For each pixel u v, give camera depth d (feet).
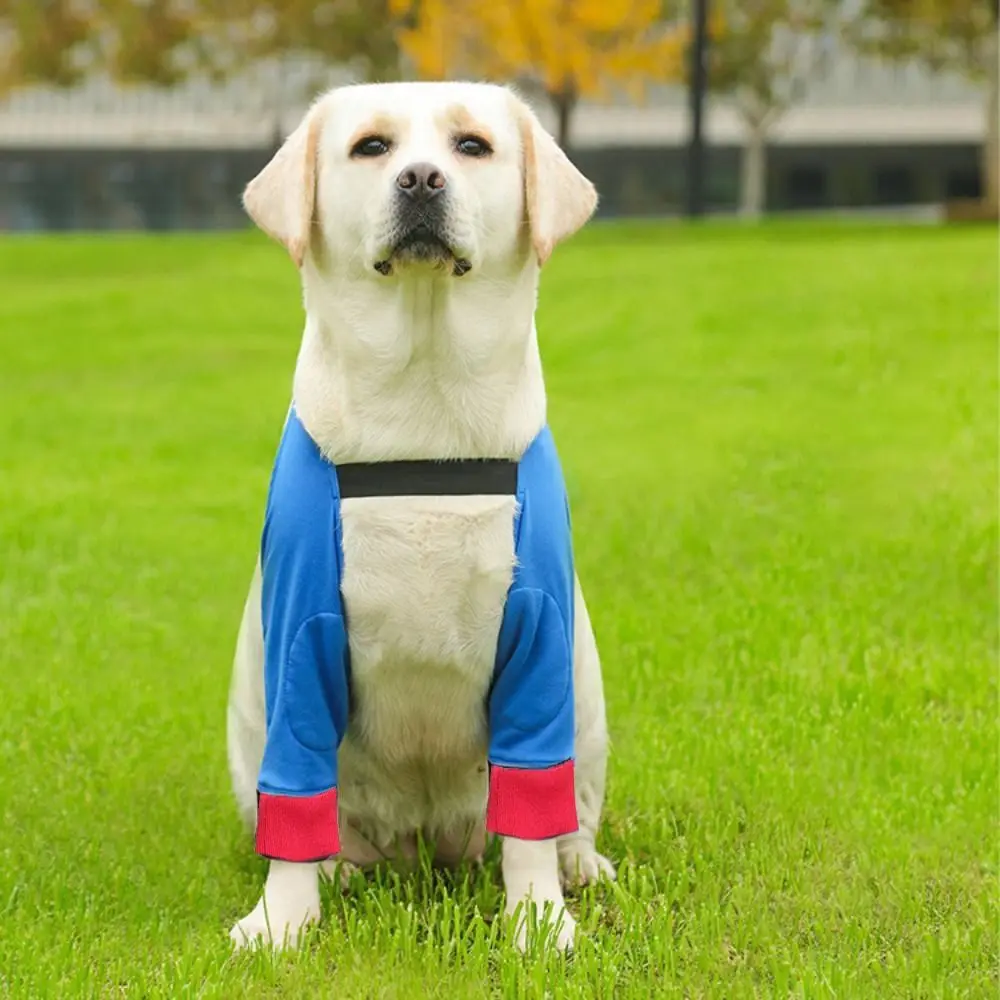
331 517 20.97
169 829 26.32
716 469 50.01
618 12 167.53
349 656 21.63
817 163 239.09
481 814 24.21
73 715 31.35
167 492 50.67
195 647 36.65
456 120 21.09
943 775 28.09
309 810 21.50
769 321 71.15
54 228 246.47
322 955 21.24
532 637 21.34
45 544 44.68
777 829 25.62
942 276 77.51
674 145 235.20
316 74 230.89
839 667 33.73
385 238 20.36
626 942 21.31
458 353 20.86
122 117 245.24
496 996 20.13
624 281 83.30
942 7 163.53
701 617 37.19
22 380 70.18
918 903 22.89
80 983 20.29
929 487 47.01
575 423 56.95
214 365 72.38
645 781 27.86
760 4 201.46
